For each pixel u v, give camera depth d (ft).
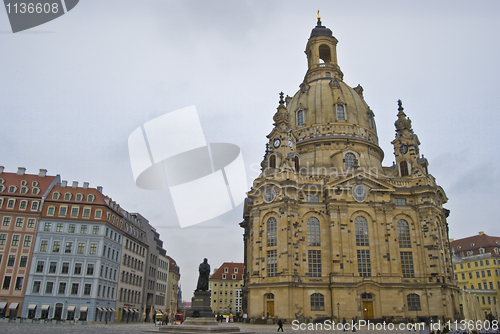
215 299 482.28
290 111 332.19
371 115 332.19
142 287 358.23
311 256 249.34
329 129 305.12
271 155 279.08
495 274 394.11
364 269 244.83
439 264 247.91
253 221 259.39
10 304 244.63
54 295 251.19
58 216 266.36
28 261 254.27
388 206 257.34
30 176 285.23
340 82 335.26
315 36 369.71
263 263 246.88
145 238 375.25
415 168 276.41
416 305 241.96
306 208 258.78
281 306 230.07
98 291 262.67
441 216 278.46
